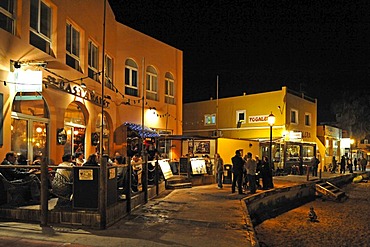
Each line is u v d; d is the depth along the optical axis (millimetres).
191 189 16828
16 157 10359
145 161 12445
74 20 14781
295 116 33281
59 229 8086
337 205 20219
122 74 20672
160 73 23969
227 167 19812
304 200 21047
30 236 7457
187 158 18656
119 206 9422
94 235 7734
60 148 13242
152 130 21906
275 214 16781
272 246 11445
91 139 16219
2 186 9078
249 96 33656
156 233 8102
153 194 13836
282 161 30281
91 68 17031
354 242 12172
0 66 9680
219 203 12641
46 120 12812
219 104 35781
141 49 22312
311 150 35688
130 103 21125
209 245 7352
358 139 57594
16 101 11305
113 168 9016
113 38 19844
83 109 15875
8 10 10539
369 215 17203
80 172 8406
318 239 12477
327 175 30344
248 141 23234
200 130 37312
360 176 36000
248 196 14641
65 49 13820
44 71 11961
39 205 9156
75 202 8414
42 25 12664
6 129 9945
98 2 17531
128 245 7086
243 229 8781
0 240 7121
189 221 9500
